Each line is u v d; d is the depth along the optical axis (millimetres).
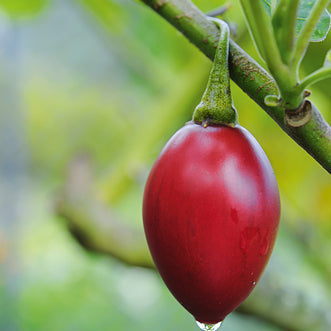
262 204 425
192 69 709
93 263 1054
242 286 425
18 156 1063
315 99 651
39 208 1180
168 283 431
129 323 1065
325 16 448
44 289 1046
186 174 423
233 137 432
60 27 1365
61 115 1314
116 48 880
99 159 1097
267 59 412
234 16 604
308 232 782
